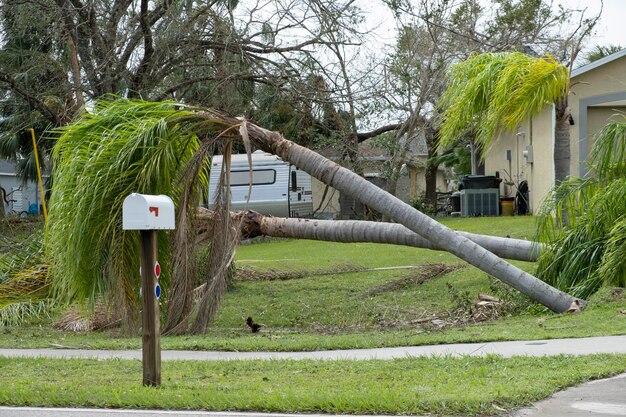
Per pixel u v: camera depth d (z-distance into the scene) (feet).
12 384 29.99
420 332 45.14
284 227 59.26
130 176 47.78
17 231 88.79
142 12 80.18
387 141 112.57
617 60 92.84
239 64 84.33
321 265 72.54
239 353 39.86
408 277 64.54
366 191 50.67
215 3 83.25
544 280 52.90
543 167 99.71
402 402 24.20
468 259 49.47
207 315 49.29
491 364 31.40
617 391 26.14
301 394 26.00
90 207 46.75
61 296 50.19
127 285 47.75
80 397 26.58
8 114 92.94
